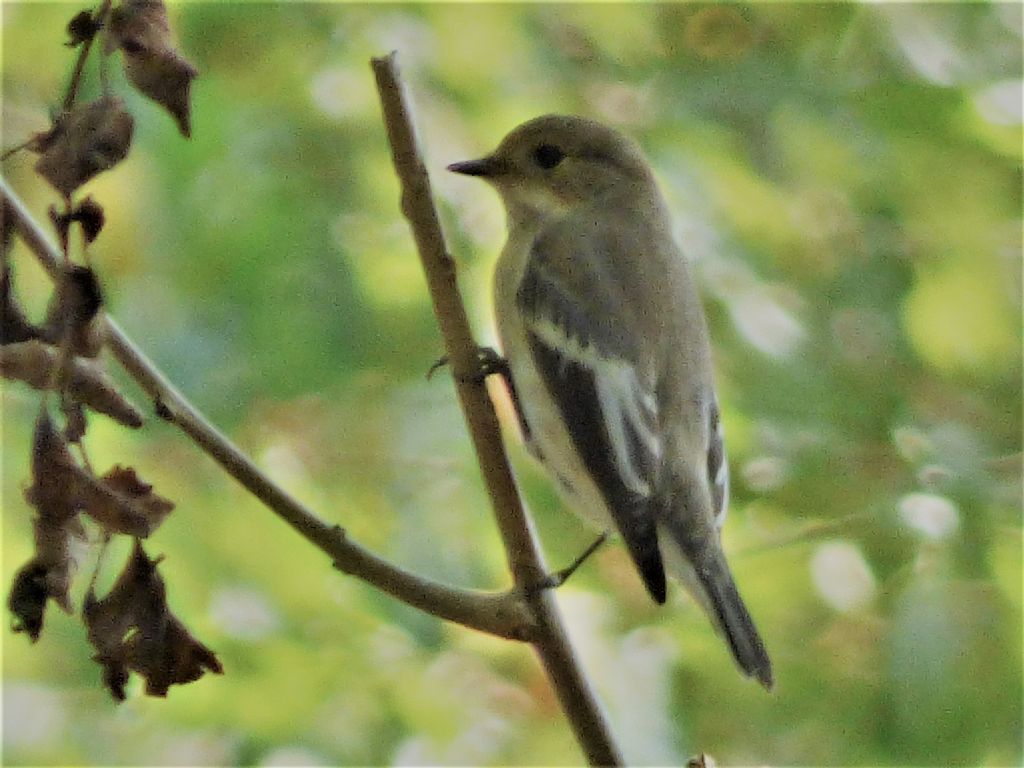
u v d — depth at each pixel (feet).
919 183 38.96
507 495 18.69
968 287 38.86
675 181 36.40
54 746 37.22
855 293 38.88
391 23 37.76
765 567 32.86
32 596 14.44
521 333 28.17
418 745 33.04
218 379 36.06
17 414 34.06
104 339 14.35
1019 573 29.48
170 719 32.17
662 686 33.30
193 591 32.24
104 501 14.47
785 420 34.86
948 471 31.53
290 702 31.78
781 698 33.94
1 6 38.78
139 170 36.32
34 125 40.11
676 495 26.02
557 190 30.01
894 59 38.88
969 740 29.40
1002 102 38.29
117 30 14.40
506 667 35.29
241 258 36.32
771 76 38.11
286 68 37.60
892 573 30.25
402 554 35.27
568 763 35.24
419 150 18.97
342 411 37.76
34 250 15.15
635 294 28.04
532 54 38.55
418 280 37.11
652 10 40.60
